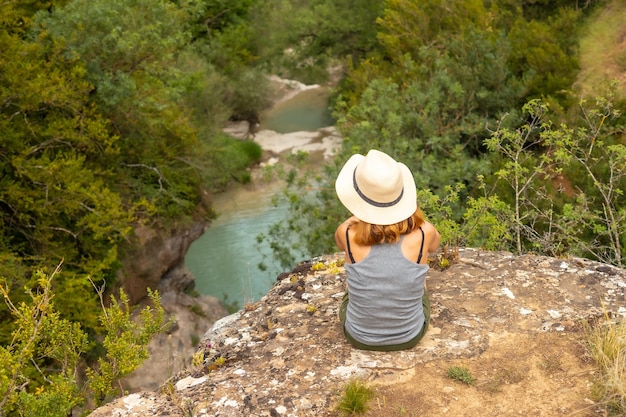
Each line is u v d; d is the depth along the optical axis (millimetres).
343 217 13820
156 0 15852
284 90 38000
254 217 22906
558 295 4504
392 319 3834
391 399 3588
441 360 3885
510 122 14797
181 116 18734
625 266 7957
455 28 19609
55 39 13969
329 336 4230
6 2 13492
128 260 16016
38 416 4344
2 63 12742
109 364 4828
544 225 9547
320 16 30234
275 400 3635
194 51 29203
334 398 3619
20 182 13164
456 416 3436
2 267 11539
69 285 12070
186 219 17984
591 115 10203
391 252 3752
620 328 3848
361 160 3945
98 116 14156
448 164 13430
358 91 21078
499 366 3809
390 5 21562
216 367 4109
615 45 18375
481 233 8602
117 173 16328
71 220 14648
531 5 21641
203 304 17422
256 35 34594
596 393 3480
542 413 3404
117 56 14820
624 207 9117
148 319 5184
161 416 3604
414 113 15625
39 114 14680
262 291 18375
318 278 5133
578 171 10312
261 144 29672
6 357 4461
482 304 4465
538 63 17094
